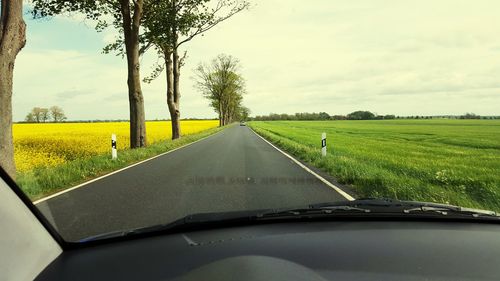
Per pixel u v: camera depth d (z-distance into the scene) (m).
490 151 23.94
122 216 6.30
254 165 14.11
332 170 12.11
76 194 8.37
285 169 12.95
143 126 20.02
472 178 10.75
